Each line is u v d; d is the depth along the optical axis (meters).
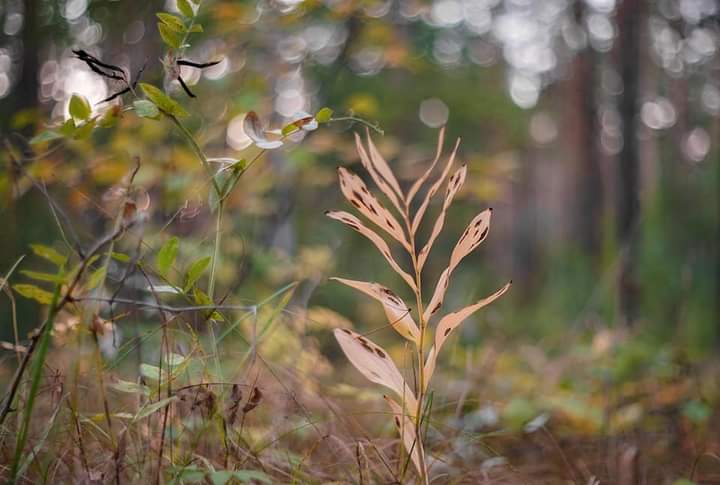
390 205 5.79
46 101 3.00
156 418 1.33
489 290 9.49
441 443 1.71
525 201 13.39
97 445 1.36
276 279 2.98
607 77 7.93
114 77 1.26
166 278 1.22
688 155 7.37
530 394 2.47
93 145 2.14
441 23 7.86
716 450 1.99
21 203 2.64
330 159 4.32
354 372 2.90
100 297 1.09
